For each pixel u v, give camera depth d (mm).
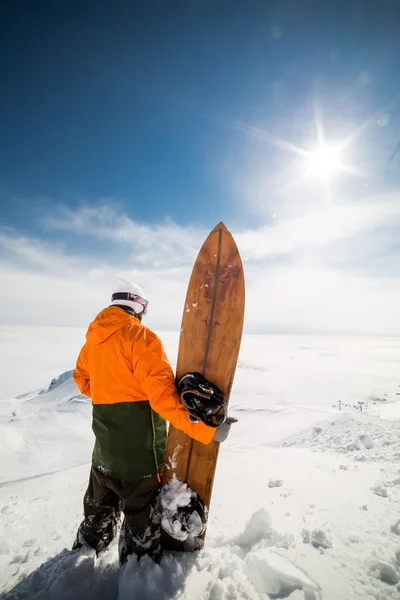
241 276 1879
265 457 4492
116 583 1515
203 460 1682
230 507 2502
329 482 2900
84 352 1800
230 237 1969
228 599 1384
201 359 1835
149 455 1551
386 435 5410
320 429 8070
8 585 1630
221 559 1615
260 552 1701
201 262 1986
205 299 1910
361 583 1491
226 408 1491
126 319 1562
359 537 1849
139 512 1518
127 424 1514
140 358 1461
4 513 2828
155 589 1369
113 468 1520
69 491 3664
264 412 43312
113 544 1753
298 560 1646
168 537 1654
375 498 2439
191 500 1631
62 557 1758
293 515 2211
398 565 1604
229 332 1822
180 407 1403
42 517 2674
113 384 1517
